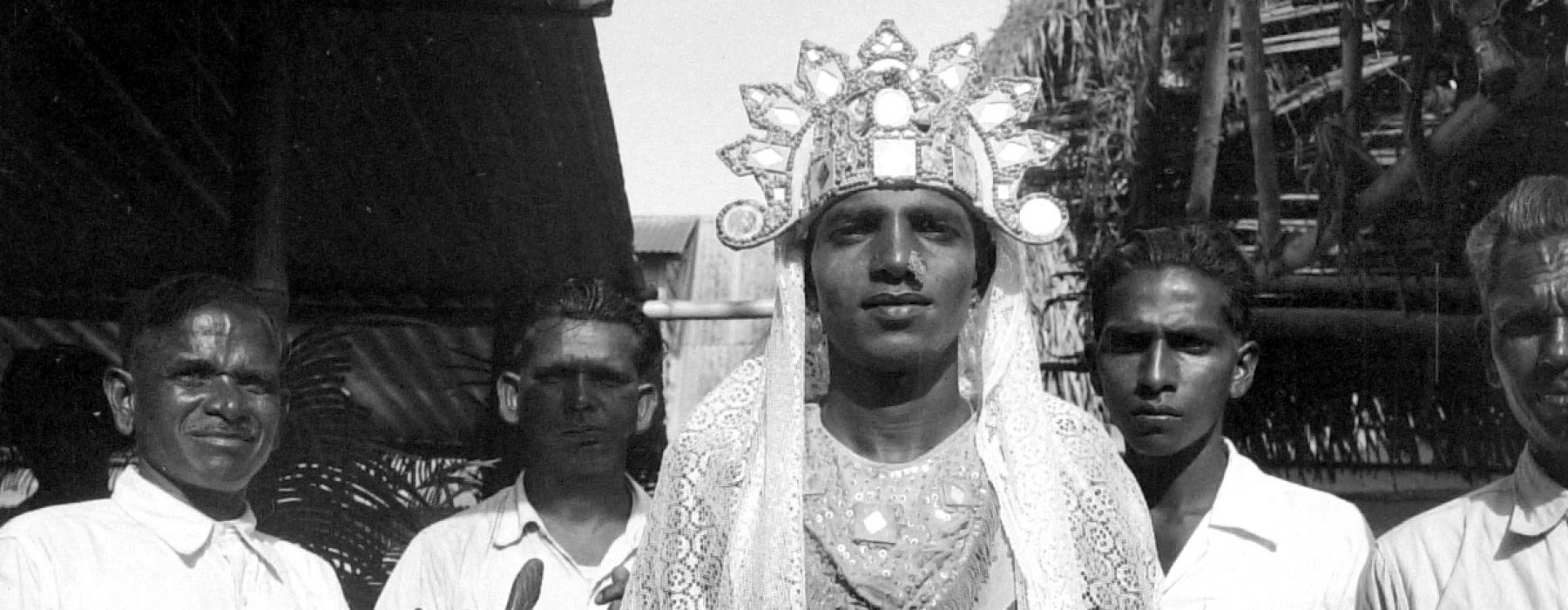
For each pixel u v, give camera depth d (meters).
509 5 5.21
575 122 6.22
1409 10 5.49
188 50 5.45
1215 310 3.53
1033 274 5.89
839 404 2.67
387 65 5.82
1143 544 2.64
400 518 5.58
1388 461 5.81
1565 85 5.34
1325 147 5.70
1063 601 2.48
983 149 2.67
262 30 5.21
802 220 2.65
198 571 3.36
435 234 7.39
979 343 2.73
